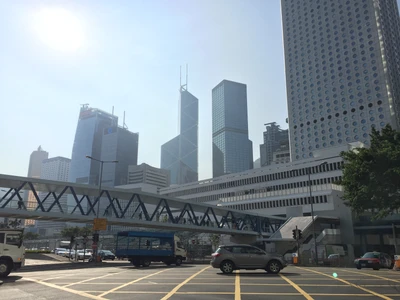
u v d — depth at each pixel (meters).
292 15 170.50
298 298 10.30
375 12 141.50
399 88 141.75
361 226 65.69
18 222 67.31
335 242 58.66
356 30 145.25
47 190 41.34
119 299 10.30
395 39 152.50
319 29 157.50
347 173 33.38
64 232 83.19
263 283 14.00
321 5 159.75
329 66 149.62
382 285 13.32
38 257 48.28
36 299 10.39
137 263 30.58
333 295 10.84
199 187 120.12
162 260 31.47
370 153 31.06
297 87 158.62
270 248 57.47
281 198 82.69
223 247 19.39
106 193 41.69
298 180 92.81
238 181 107.88
